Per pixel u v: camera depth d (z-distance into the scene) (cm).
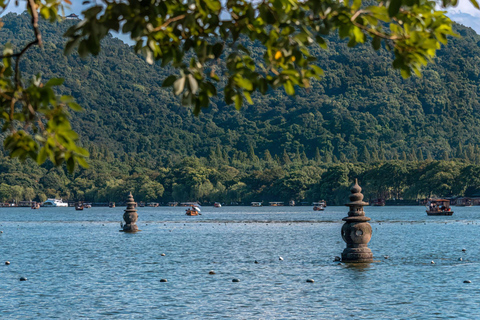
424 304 4103
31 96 1134
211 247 8650
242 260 6856
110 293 4669
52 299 4438
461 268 5812
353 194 6259
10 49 1183
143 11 1125
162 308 4091
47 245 9269
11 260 7044
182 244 9212
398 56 1224
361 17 1203
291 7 1181
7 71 1168
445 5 1153
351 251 6259
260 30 1211
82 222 19075
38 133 1167
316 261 6569
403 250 7862
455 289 4644
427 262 6328
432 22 1196
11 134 1197
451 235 10906
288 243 9288
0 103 1159
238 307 4091
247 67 1249
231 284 5031
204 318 3781
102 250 8244
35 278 5497
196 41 1218
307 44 1205
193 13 1149
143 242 9662
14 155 1198
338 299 4312
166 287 4922
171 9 1180
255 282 5109
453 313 3825
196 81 1162
